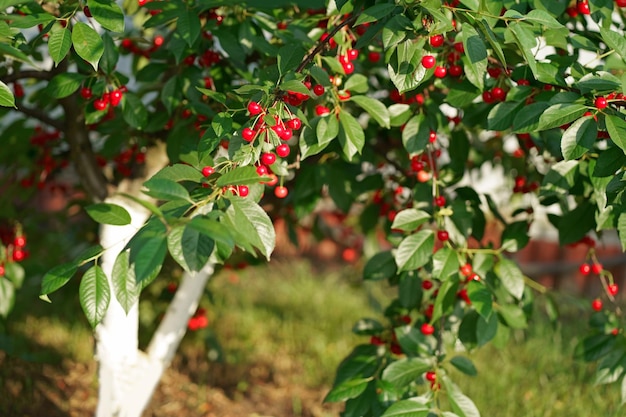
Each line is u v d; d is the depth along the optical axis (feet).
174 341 10.32
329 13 7.48
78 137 9.58
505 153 11.37
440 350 7.89
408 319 9.09
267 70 6.87
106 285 5.62
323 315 18.70
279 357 15.88
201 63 8.70
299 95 6.71
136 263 4.55
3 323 14.44
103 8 6.37
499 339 8.29
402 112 7.82
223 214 5.21
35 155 11.57
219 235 4.54
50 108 11.07
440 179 8.95
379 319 18.26
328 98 7.21
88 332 15.87
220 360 14.66
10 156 11.64
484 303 6.95
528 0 7.29
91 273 5.62
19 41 6.82
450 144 9.16
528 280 9.35
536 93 7.01
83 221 14.37
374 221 11.59
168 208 5.31
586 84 6.08
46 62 11.60
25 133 11.26
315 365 15.33
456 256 7.39
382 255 8.87
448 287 7.51
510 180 11.26
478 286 7.15
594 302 9.28
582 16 8.56
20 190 11.73
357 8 7.07
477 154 11.78
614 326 8.46
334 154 10.12
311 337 16.90
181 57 7.80
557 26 5.94
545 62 6.88
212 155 7.67
